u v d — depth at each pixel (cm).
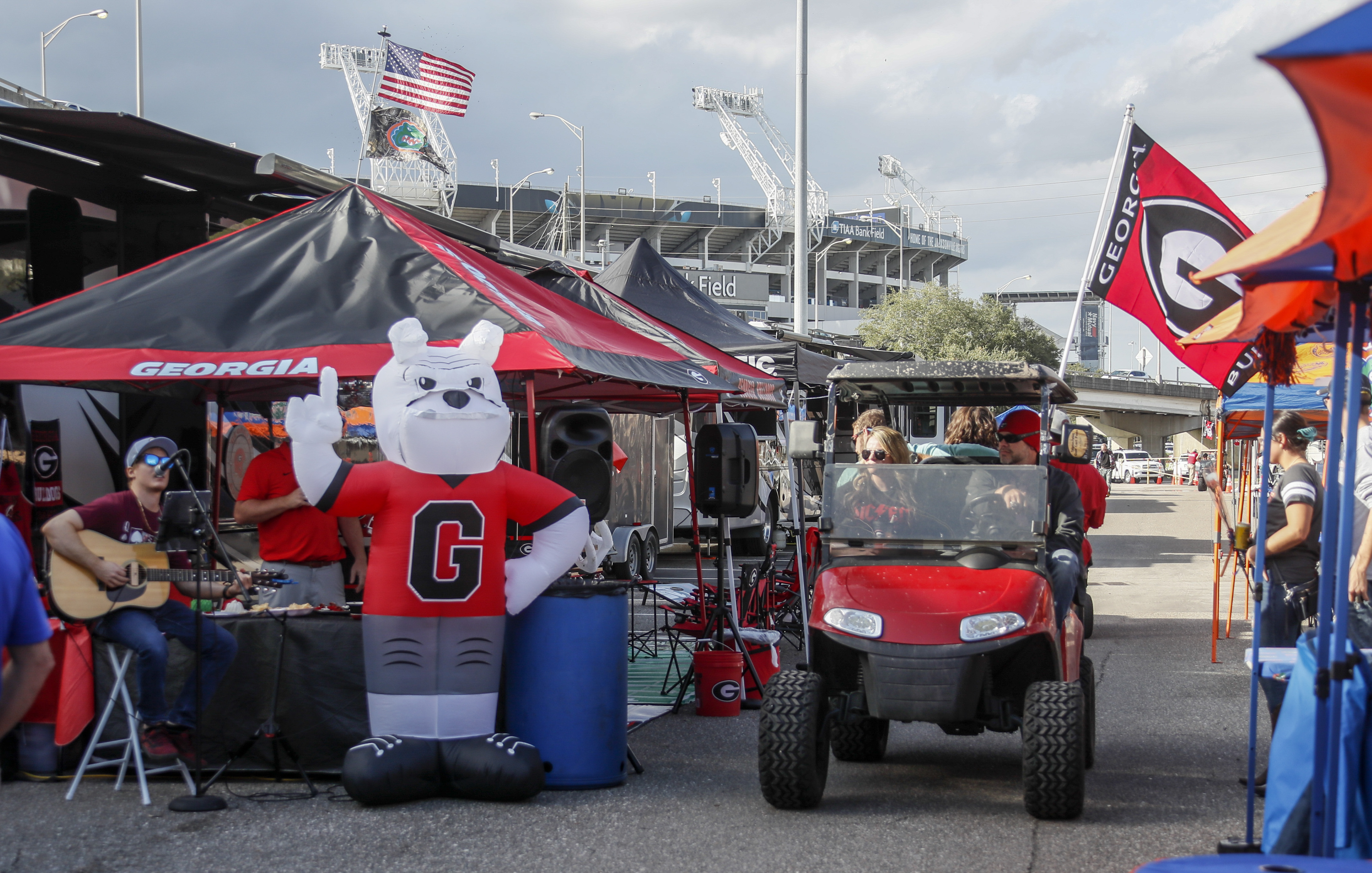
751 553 1902
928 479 580
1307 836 366
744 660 809
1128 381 7212
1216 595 980
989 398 648
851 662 583
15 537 299
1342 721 355
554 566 578
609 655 595
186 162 895
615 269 1373
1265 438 431
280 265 677
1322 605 350
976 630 508
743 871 462
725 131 12988
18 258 871
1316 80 195
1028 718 520
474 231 1057
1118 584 1592
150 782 596
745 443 768
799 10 2127
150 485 580
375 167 6372
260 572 587
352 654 594
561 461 625
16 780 595
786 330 1647
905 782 606
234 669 600
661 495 1659
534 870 464
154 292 657
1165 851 484
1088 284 945
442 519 554
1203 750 671
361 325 614
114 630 572
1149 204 919
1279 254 283
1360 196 225
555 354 590
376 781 543
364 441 996
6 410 784
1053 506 594
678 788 593
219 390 815
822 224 13025
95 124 805
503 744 559
